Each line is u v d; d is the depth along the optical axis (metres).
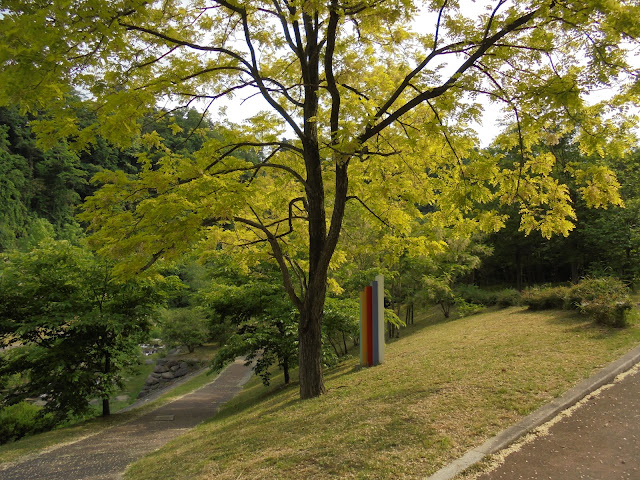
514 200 7.26
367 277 15.09
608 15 4.70
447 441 4.20
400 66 7.66
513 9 5.59
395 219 8.90
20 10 4.82
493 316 15.09
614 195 6.15
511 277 31.92
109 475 6.25
